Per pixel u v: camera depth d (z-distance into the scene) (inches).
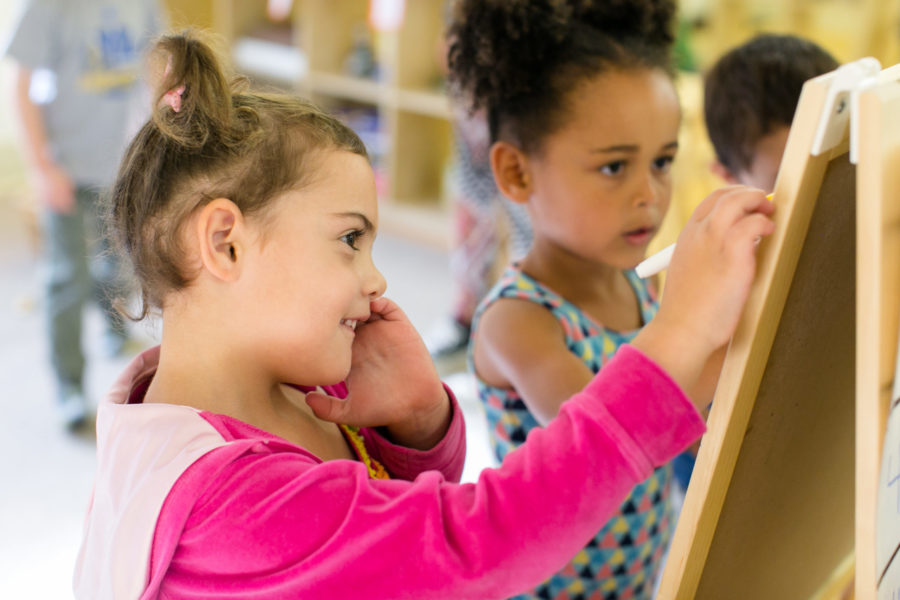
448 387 33.6
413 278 134.6
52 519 82.3
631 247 43.1
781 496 27.7
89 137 92.6
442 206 151.0
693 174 84.6
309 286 26.1
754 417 24.2
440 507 23.8
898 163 19.4
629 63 42.2
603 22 44.7
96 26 91.4
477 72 45.2
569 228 42.9
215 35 29.1
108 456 26.3
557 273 44.3
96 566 26.4
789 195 21.5
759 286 22.4
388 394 31.4
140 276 27.4
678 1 47.7
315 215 26.1
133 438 25.7
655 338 23.5
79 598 27.9
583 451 23.1
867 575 21.4
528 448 24.1
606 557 44.7
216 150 25.7
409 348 31.9
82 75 91.8
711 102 51.3
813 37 100.3
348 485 24.1
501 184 45.8
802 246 22.4
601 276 45.4
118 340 110.6
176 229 25.9
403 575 23.5
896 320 20.2
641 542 45.5
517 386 41.2
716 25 102.2
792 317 23.5
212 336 26.8
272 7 162.7
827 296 24.5
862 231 19.6
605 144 41.5
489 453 91.7
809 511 30.1
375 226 27.9
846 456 30.4
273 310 26.2
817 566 33.6
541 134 42.7
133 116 91.9
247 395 27.4
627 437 22.9
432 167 153.7
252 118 26.4
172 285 26.6
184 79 26.1
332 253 26.5
